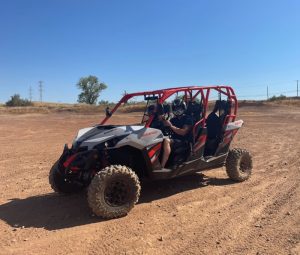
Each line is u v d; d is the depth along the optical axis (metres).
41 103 88.81
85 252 4.80
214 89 7.68
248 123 24.20
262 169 9.38
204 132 7.42
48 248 4.93
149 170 6.63
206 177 8.53
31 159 11.50
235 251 4.76
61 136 18.89
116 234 5.34
